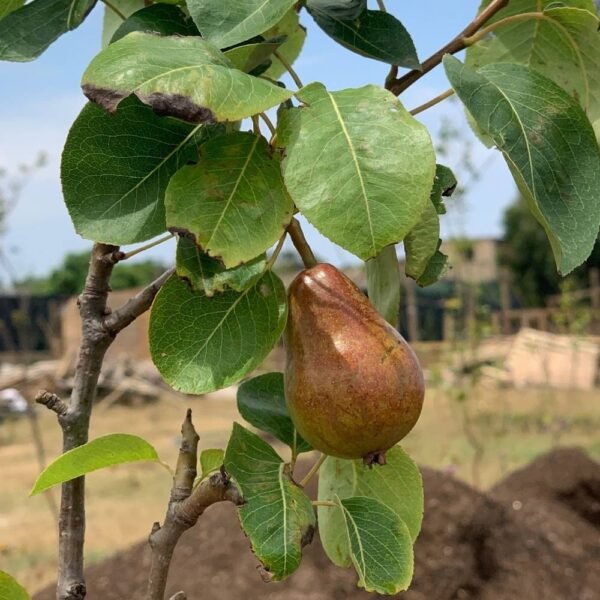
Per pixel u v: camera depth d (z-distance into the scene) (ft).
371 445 1.12
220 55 1.01
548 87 1.17
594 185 1.14
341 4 1.25
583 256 1.11
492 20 1.41
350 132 0.99
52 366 17.98
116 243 1.09
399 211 0.96
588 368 15.35
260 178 1.06
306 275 1.19
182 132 1.14
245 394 1.36
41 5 1.31
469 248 11.09
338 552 1.42
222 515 5.20
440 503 5.21
